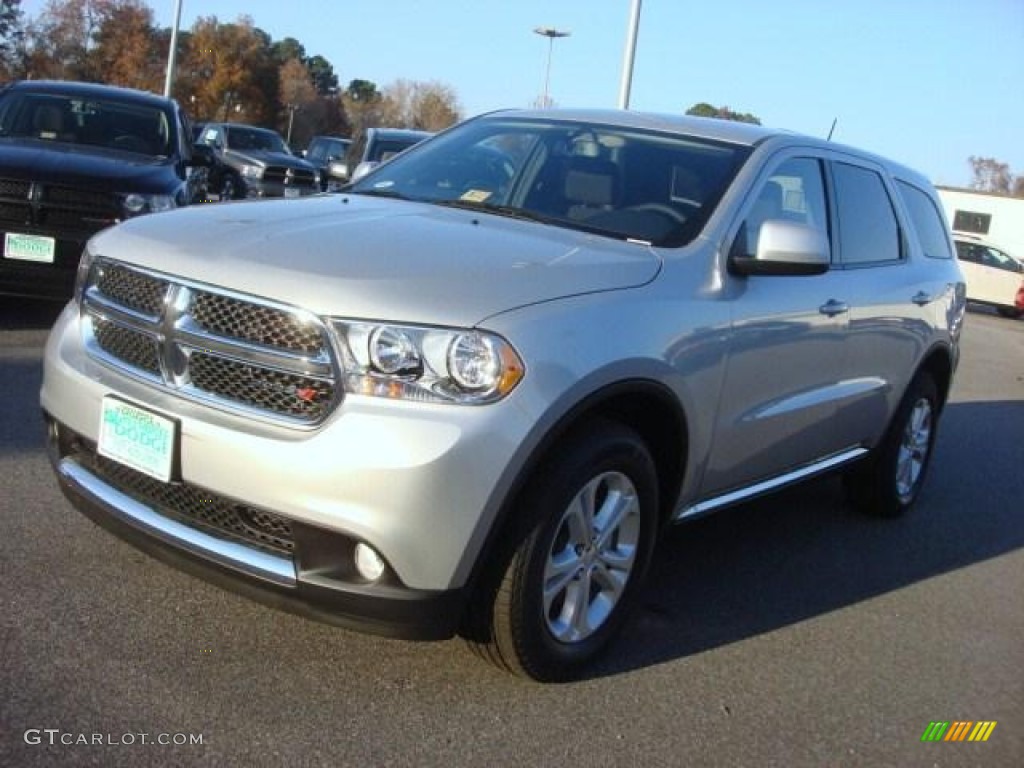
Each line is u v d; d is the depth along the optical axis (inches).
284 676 133.4
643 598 175.3
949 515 255.3
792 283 173.8
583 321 130.0
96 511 134.5
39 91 350.0
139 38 2461.9
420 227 144.6
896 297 210.8
